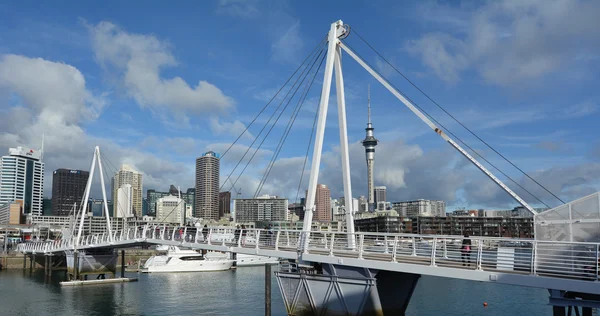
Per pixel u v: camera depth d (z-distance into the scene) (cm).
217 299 6184
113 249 8062
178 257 10156
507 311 4797
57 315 5225
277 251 3700
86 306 5741
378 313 3117
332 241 3341
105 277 8425
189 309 5481
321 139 3956
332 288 3303
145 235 5644
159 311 5384
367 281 3134
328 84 4034
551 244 2544
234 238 4416
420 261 3008
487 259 2684
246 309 5434
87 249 7838
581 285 2275
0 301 6116
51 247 9288
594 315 4372
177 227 5075
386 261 3003
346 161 4056
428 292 6016
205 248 4472
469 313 4716
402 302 3294
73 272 7794
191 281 8312
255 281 8319
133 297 6394
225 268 10519
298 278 3494
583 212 2603
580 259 2547
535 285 2405
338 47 4188
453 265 2820
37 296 6519
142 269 10212
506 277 2502
